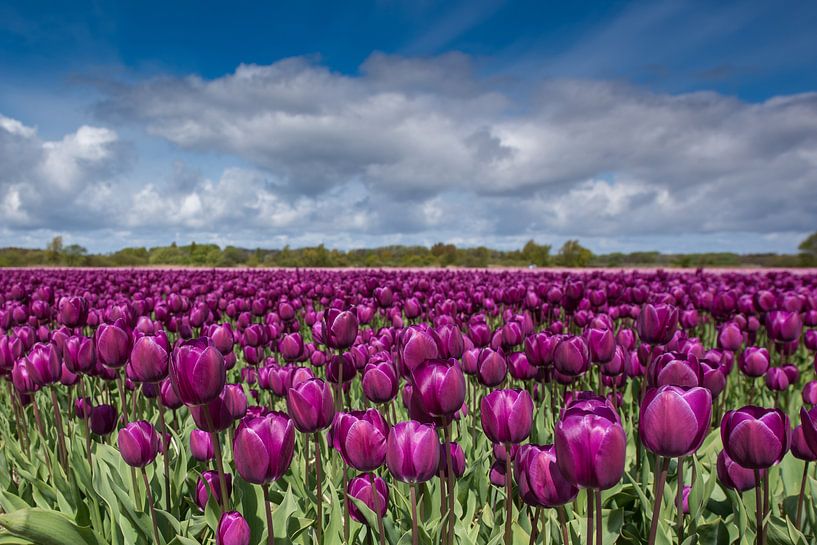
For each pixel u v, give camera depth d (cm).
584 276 1611
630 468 421
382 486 304
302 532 316
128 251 7381
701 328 1012
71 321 460
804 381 743
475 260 6512
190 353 228
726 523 332
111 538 343
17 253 6856
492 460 403
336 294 995
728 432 233
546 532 273
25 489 436
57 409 401
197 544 284
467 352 385
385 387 307
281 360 686
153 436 292
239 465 222
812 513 343
